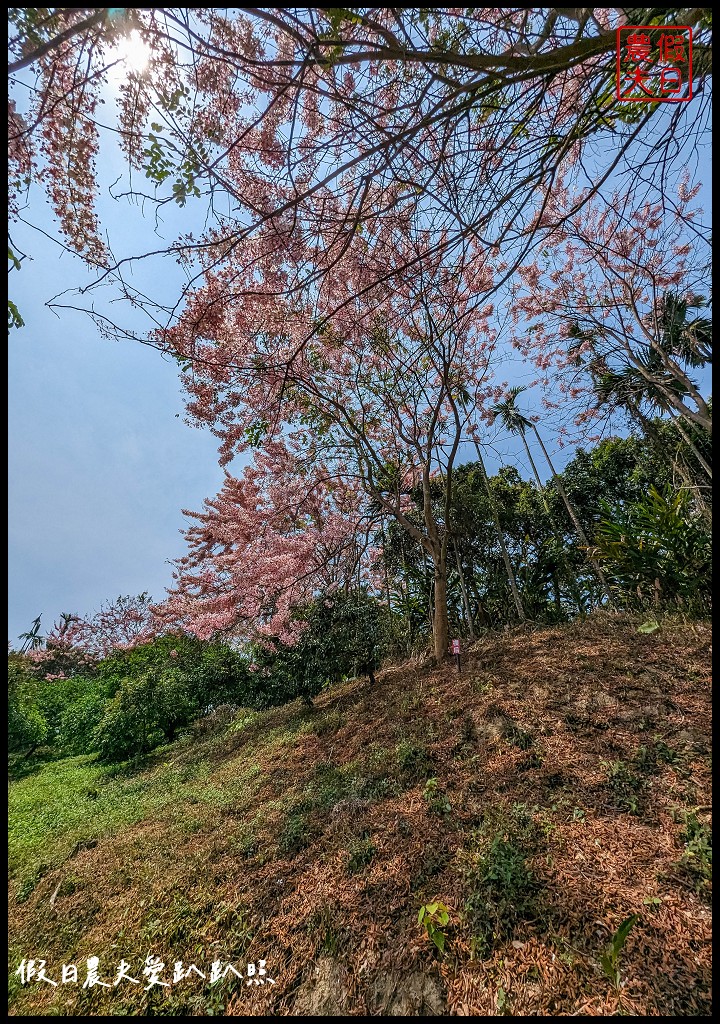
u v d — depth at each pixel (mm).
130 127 2018
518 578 9828
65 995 2613
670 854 2223
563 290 6555
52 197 2156
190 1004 2320
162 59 1837
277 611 7871
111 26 1627
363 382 6555
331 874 2885
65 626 14961
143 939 2854
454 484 9727
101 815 5445
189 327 3090
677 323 5645
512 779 3174
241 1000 2268
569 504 9328
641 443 9203
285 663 7723
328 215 2709
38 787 7949
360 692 7039
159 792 5816
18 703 12414
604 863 2283
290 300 3963
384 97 2145
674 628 4676
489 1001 1839
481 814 2914
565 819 2654
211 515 8523
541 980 1841
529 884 2268
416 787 3527
